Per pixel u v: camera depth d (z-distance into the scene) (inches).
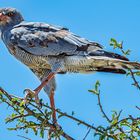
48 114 333.7
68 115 330.0
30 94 390.9
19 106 333.7
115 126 315.0
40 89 401.4
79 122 324.5
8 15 474.3
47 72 446.6
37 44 439.2
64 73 438.6
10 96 335.9
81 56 419.8
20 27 461.7
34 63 443.5
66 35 441.1
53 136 337.1
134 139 318.3
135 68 380.5
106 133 306.2
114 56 401.4
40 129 329.4
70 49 428.5
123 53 374.9
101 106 322.7
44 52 433.7
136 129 318.0
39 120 332.2
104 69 421.4
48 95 443.8
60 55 429.7
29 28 456.8
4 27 471.5
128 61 377.4
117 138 314.5
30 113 333.4
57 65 425.7
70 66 427.8
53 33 445.1
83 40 432.5
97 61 410.3
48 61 432.8
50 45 435.2
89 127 319.0
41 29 453.1
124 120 319.6
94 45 424.8
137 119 319.3
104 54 410.3
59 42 435.2
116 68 412.2
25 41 443.5
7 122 329.4
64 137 332.5
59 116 329.7
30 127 329.4
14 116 331.9
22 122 331.6
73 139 331.3
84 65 422.3
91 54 415.5
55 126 336.8
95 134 310.8
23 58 448.5
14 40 449.7
